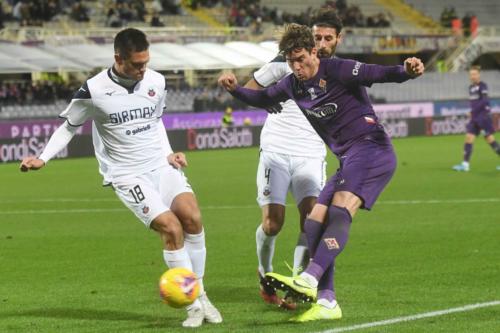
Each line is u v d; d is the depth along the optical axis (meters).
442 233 23.83
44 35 67.56
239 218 28.16
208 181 40.19
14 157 53.88
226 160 52.22
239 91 14.61
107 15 73.94
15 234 25.73
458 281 17.30
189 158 54.09
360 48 77.31
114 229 26.39
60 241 24.23
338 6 83.38
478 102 42.97
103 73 14.27
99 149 14.81
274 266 20.00
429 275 18.02
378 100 74.81
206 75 73.31
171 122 62.84
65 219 28.91
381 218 27.12
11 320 14.75
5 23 70.88
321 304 14.05
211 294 16.73
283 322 14.04
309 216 14.12
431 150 57.16
